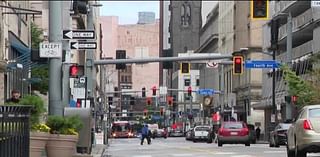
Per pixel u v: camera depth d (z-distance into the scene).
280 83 95.25
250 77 124.94
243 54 125.81
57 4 32.12
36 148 24.88
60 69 32.06
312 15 80.62
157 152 45.22
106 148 56.50
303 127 30.19
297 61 85.56
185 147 56.00
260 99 121.38
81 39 37.38
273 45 86.38
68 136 27.91
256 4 42.19
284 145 59.88
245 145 63.16
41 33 74.06
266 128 108.62
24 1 61.47
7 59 47.34
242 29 131.12
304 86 66.50
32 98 25.06
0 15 44.34
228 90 149.75
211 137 84.94
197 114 193.75
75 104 47.78
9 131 17.23
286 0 95.75
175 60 59.06
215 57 61.72
